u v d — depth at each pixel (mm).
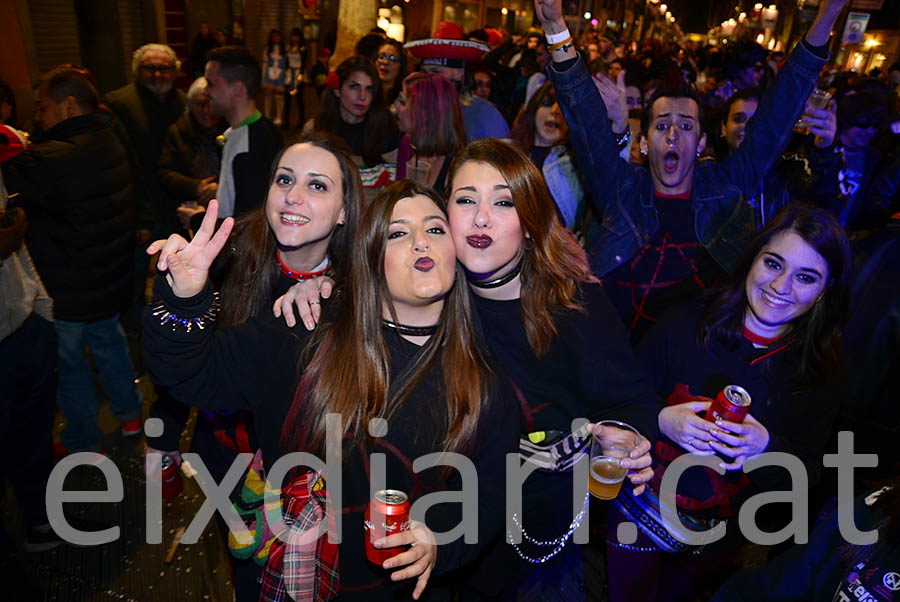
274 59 11695
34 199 2859
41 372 2500
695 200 2676
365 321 1584
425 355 1605
